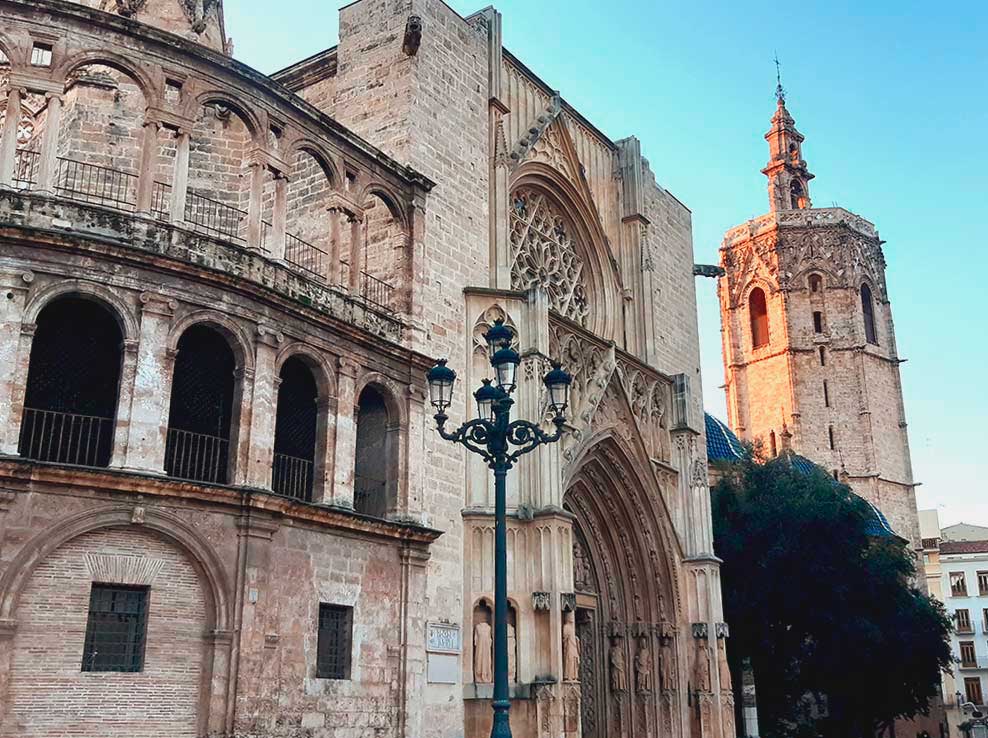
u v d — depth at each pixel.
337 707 26.05
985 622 121.75
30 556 21.14
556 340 38.41
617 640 41.62
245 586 23.86
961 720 98.12
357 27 36.81
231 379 26.42
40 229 22.50
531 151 42.06
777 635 52.81
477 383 34.25
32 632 21.09
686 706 42.12
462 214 35.81
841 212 104.88
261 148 27.44
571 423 38.06
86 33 24.81
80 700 21.39
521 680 31.45
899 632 55.00
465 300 34.81
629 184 48.53
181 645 22.95
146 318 23.80
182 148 25.84
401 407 30.33
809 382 100.69
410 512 29.66
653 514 42.78
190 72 26.28
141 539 22.89
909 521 97.62
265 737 23.59
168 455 25.56
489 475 33.31
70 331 24.98
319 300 28.14
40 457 24.12
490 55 39.69
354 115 35.75
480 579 31.92
